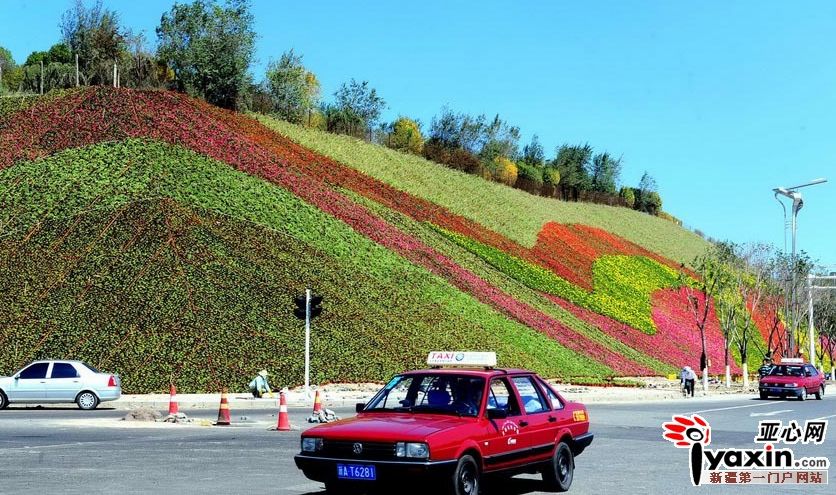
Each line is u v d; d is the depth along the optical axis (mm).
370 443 11492
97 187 50969
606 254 91188
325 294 48250
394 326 48469
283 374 39094
